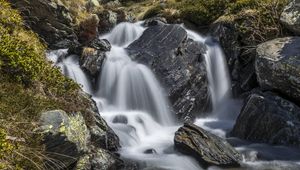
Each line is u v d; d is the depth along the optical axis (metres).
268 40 17.22
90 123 10.68
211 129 15.30
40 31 17.55
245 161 11.83
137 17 27.55
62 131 8.61
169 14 24.05
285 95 14.46
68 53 16.75
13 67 9.93
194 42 18.47
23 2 16.73
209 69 18.34
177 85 16.20
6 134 7.84
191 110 16.12
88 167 9.25
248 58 17.86
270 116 13.57
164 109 15.77
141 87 16.11
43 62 11.27
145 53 17.12
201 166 11.27
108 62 16.47
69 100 10.57
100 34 22.16
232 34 18.78
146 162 11.14
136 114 15.20
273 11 18.44
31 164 7.94
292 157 12.25
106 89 16.02
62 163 8.74
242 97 17.23
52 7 17.58
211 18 21.86
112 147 11.34
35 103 9.17
